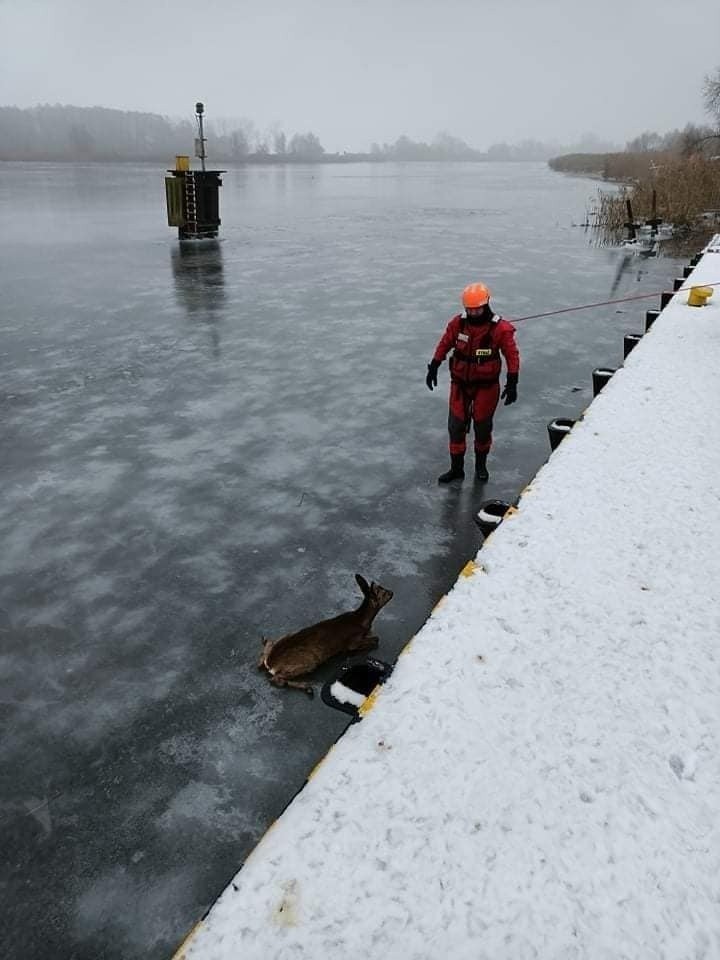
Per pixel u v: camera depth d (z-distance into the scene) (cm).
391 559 420
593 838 181
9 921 220
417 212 2844
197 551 427
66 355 838
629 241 1842
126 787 266
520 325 972
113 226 2245
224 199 3606
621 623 267
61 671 329
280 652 312
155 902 224
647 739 213
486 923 161
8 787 268
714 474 389
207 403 678
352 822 186
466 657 249
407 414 653
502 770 202
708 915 162
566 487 379
